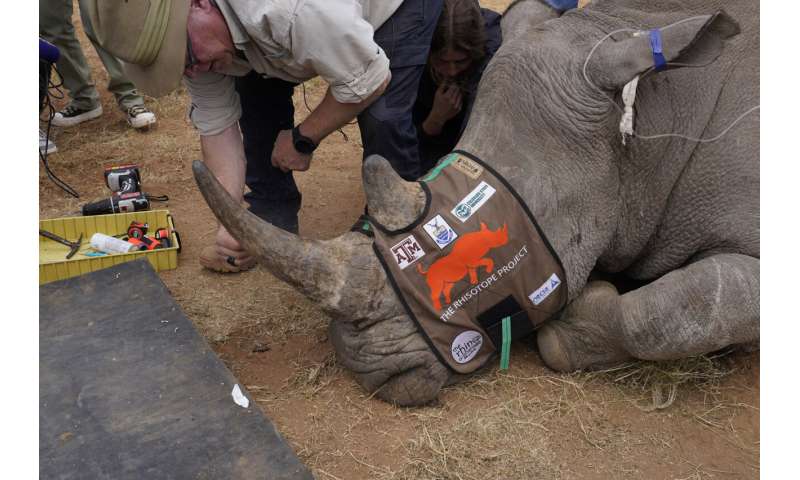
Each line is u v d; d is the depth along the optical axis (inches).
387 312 118.4
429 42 147.5
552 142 127.4
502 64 132.4
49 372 123.6
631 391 131.3
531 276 123.4
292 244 113.0
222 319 152.6
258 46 128.3
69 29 242.2
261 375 135.6
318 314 151.9
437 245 117.6
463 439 119.1
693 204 133.4
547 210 125.3
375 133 149.5
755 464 118.1
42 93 223.0
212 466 105.0
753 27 134.9
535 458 116.4
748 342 136.6
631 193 134.4
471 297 121.0
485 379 131.9
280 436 110.0
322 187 213.3
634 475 115.0
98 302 140.0
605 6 139.8
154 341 129.9
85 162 230.2
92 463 106.3
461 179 122.3
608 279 153.3
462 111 172.2
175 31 119.3
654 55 117.6
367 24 125.8
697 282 118.2
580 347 132.3
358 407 126.0
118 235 181.9
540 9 156.3
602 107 126.1
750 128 129.8
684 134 131.2
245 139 168.6
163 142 241.3
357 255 116.9
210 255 167.3
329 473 113.3
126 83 246.7
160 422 113.0
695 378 133.8
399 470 113.8
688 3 136.9
